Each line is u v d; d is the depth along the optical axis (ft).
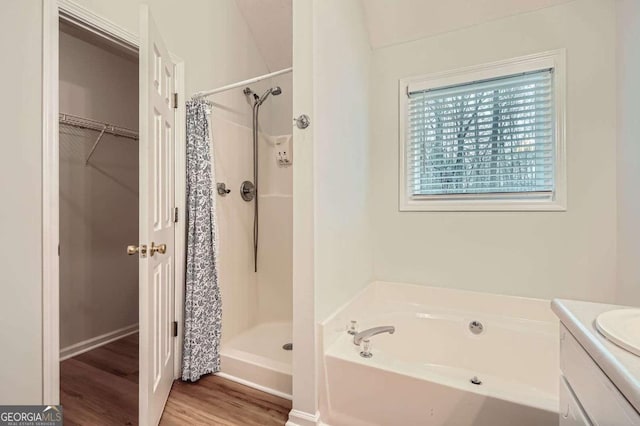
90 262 8.33
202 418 5.28
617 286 5.77
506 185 6.79
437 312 6.91
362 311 6.90
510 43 6.61
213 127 7.42
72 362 7.40
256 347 7.48
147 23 4.51
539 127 6.49
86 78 8.16
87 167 8.28
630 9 5.31
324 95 5.35
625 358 2.10
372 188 7.97
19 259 4.39
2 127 4.23
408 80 7.56
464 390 4.14
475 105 7.04
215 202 7.07
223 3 7.86
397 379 4.54
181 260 6.55
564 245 6.24
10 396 4.31
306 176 5.02
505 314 6.63
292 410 5.14
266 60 9.34
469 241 7.06
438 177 7.43
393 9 7.23
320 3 5.21
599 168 5.94
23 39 4.40
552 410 3.68
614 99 5.81
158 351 5.17
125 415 5.40
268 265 9.07
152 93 4.74
